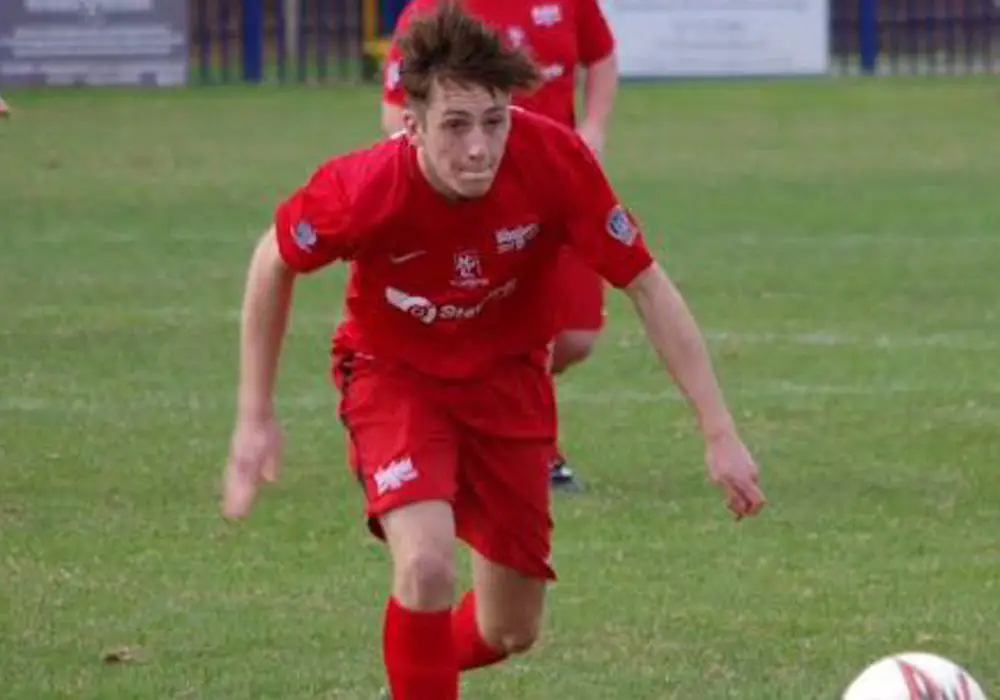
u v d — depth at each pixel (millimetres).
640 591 21719
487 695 18391
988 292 42219
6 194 58219
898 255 47312
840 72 93750
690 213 54656
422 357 15922
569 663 19328
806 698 18250
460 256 15461
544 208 15469
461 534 16641
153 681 18750
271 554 23281
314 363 35062
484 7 27734
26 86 86750
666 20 88062
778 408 31328
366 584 22047
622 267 15703
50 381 33406
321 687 18562
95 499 25812
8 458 28031
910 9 94688
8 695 18344
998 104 82000
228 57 93000
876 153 67812
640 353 36094
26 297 41656
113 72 87375
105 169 63469
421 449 15672
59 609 21125
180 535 24078
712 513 25094
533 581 16562
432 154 14781
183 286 42969
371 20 92312
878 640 20000
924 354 35688
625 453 28406
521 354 16141
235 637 20141
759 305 40750
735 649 19750
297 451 28547
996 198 57344
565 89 28109
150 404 31625
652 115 78812
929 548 23469
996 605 21203
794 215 54250
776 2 88125
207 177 61625
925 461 27859
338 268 45969
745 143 70625
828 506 25422
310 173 62312
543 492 16344
